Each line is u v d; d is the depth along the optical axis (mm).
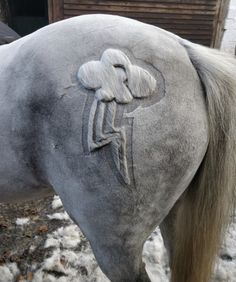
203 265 842
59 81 638
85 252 1463
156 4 2922
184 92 659
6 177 776
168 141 648
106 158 633
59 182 712
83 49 649
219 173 724
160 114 634
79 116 628
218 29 3061
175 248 904
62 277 1354
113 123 617
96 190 669
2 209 1714
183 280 893
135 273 779
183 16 2986
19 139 703
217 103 686
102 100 614
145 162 644
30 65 671
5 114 694
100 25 680
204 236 801
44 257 1437
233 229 1537
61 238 1528
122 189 655
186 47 725
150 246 1461
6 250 1468
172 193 720
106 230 719
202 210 780
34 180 775
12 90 685
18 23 3969
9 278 1347
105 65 622
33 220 1642
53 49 661
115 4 2914
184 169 694
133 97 623
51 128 656
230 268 1370
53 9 2934
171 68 657
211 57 709
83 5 2914
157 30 724
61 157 671
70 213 758
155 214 728
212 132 703
